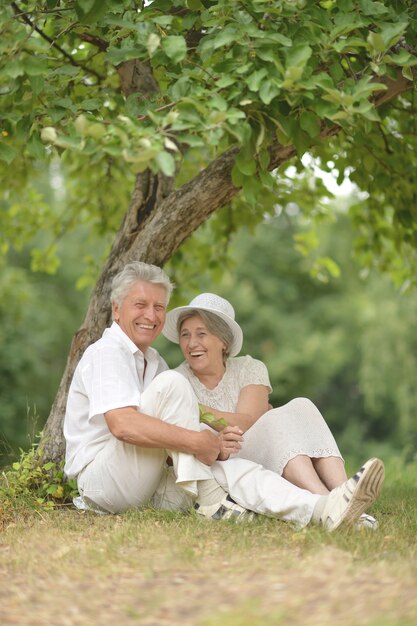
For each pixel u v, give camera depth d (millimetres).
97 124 3656
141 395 4352
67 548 3559
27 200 9031
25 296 14773
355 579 2914
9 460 5871
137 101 4586
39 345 17562
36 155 4375
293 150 5309
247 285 22156
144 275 4680
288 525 3986
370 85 3996
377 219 8336
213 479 4270
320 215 8898
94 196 8883
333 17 4465
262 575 3031
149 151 3523
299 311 22703
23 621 2672
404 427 18234
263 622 2496
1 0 4129
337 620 2523
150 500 4531
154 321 4660
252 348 22062
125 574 3139
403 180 7109
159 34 4234
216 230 8469
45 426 5449
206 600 2777
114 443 4336
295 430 4352
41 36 5152
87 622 2643
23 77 4312
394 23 4270
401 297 17656
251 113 4215
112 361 4430
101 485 4414
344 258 22609
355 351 22406
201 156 8070
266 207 8258
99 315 5488
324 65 4637
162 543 3605
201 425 4531
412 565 3117
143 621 2621
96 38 5871
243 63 4070
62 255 19984
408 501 5469
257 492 4129
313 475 4250
